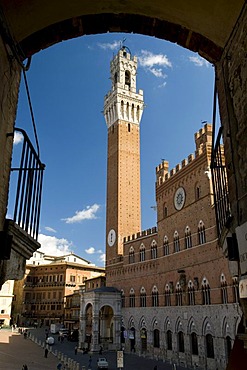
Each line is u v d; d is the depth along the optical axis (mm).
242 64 9227
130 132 101625
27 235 9500
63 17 10695
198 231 55875
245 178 8828
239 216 9109
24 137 9695
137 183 96562
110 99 106438
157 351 62531
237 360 10023
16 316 129125
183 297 57000
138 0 10516
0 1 8312
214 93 11039
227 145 10375
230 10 9602
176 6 10445
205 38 11109
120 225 88375
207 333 49906
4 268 8555
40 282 133375
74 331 94312
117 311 76625
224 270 47438
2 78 8594
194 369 49344
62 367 52844
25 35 10430
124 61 108312
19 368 50469
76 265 129625
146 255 72000
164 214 67812
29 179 9773
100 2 10547
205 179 55500
